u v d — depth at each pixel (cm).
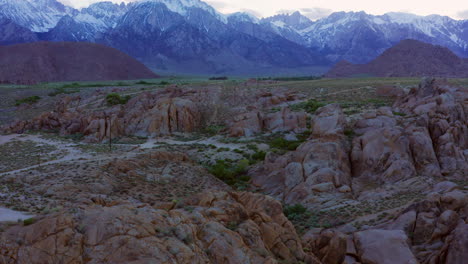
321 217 4141
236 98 12800
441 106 6412
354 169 5459
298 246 2770
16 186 4000
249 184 5791
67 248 1859
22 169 5634
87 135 8538
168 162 5953
